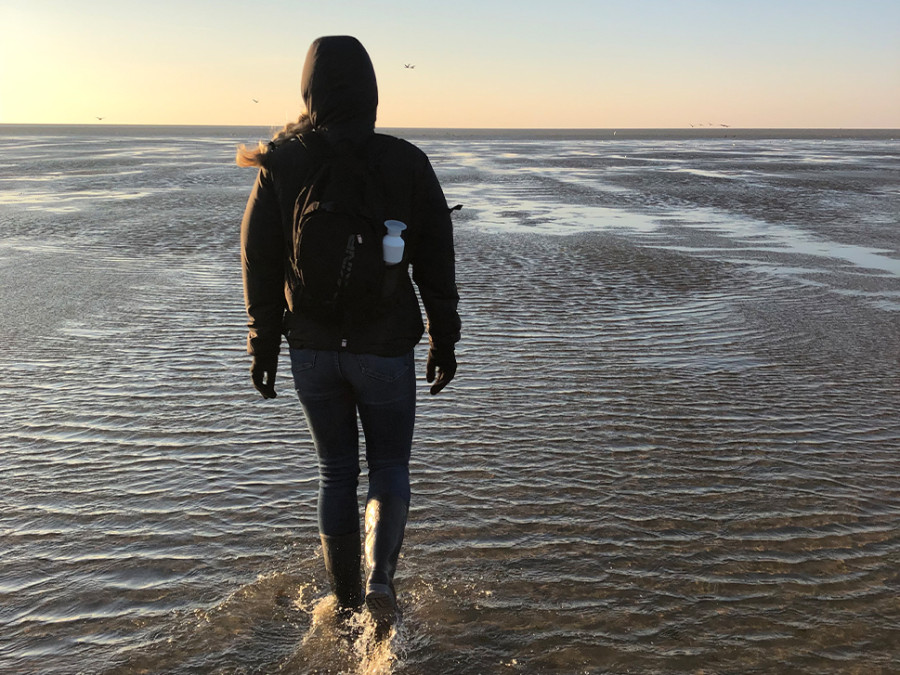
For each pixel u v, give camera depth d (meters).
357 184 2.24
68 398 4.81
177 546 3.02
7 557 2.95
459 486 3.60
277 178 2.30
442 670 2.31
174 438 4.18
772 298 8.02
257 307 2.39
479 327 6.76
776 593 2.73
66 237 11.84
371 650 2.37
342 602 2.52
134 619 2.55
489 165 37.50
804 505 3.44
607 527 3.21
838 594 2.73
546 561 2.93
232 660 2.35
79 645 2.43
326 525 2.48
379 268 2.21
